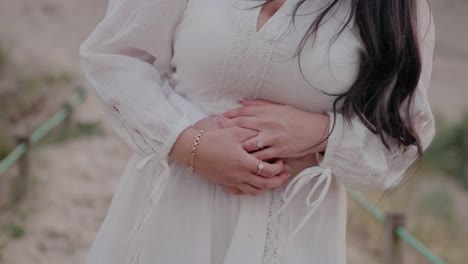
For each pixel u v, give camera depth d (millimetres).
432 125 1718
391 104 1632
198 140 1589
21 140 4891
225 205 1695
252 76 1626
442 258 6023
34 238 4363
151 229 1696
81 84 8188
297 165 1683
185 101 1694
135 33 1689
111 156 6207
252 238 1657
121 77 1672
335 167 1633
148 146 1641
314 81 1603
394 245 3607
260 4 1592
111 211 1783
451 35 15219
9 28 10078
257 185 1598
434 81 12914
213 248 1703
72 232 4516
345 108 1636
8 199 4895
